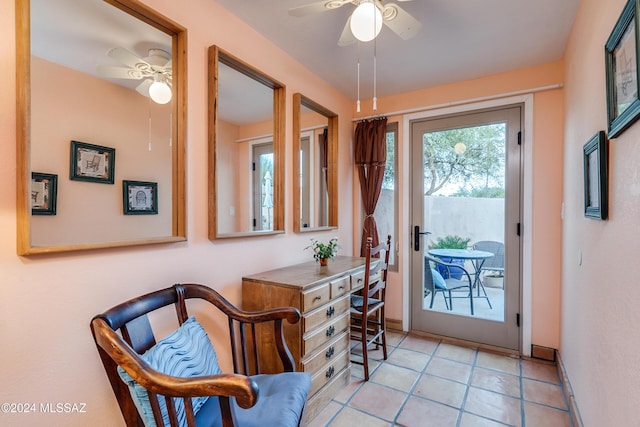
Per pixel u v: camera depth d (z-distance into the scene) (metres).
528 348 2.60
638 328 0.94
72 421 1.19
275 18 1.93
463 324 2.89
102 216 1.33
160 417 0.95
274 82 2.19
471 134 2.87
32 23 1.14
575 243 1.89
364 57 2.42
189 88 1.64
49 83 1.18
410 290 3.13
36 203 1.12
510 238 2.69
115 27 1.40
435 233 3.03
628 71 1.03
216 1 1.78
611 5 1.23
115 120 1.39
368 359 2.54
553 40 2.18
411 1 1.76
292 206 2.42
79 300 1.22
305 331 1.74
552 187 2.50
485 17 1.92
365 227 3.22
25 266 1.08
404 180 3.14
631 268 1.01
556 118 2.48
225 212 1.86
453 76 2.75
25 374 1.08
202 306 1.73
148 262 1.46
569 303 2.05
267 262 2.17
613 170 1.21
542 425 1.74
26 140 1.08
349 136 3.29
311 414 1.78
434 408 1.89
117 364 0.98
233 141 1.93
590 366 1.48
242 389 0.84
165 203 1.57
